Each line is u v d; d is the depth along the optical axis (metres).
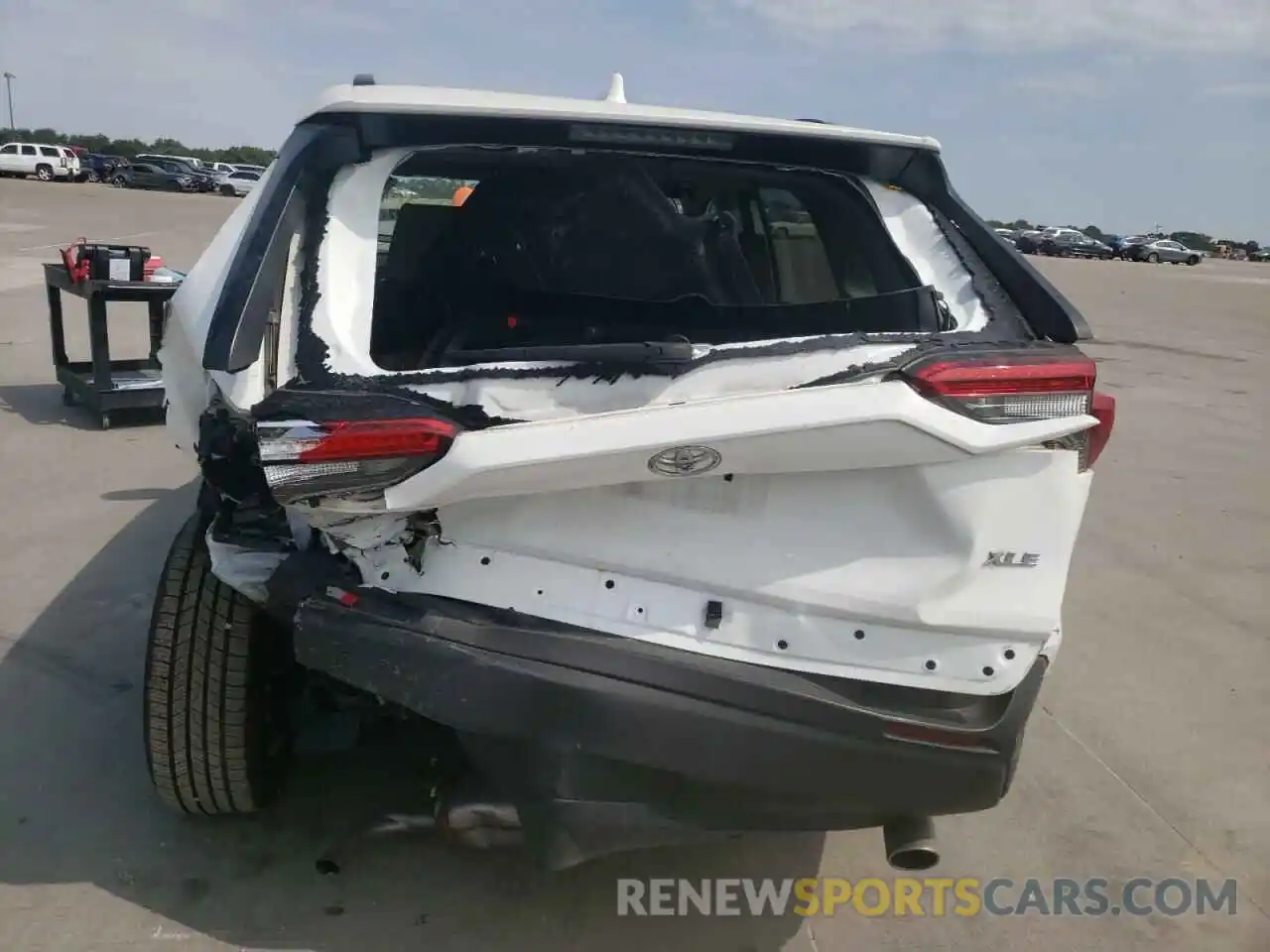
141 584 4.39
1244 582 5.27
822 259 2.83
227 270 2.51
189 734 2.54
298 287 2.21
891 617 2.12
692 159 2.58
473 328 2.70
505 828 2.27
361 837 2.83
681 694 2.02
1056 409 2.02
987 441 1.99
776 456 1.96
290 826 2.87
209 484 2.45
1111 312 21.20
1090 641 4.49
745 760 2.03
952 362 1.98
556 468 1.91
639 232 2.66
